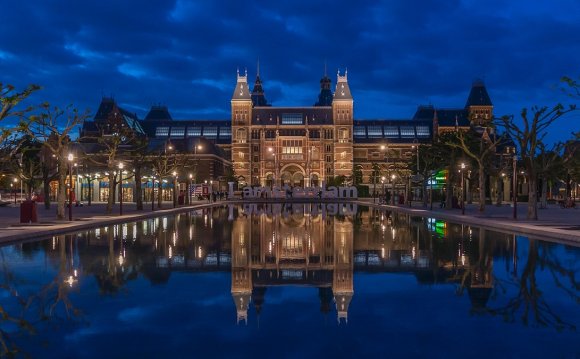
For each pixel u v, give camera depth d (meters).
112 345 8.94
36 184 86.88
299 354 8.45
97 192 102.88
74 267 17.56
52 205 81.56
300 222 42.22
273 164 196.88
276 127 199.38
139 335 9.53
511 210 62.97
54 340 9.23
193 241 26.53
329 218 48.22
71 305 11.91
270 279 15.39
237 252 21.95
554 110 41.72
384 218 48.22
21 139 57.06
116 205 80.38
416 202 102.69
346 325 10.23
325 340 9.22
